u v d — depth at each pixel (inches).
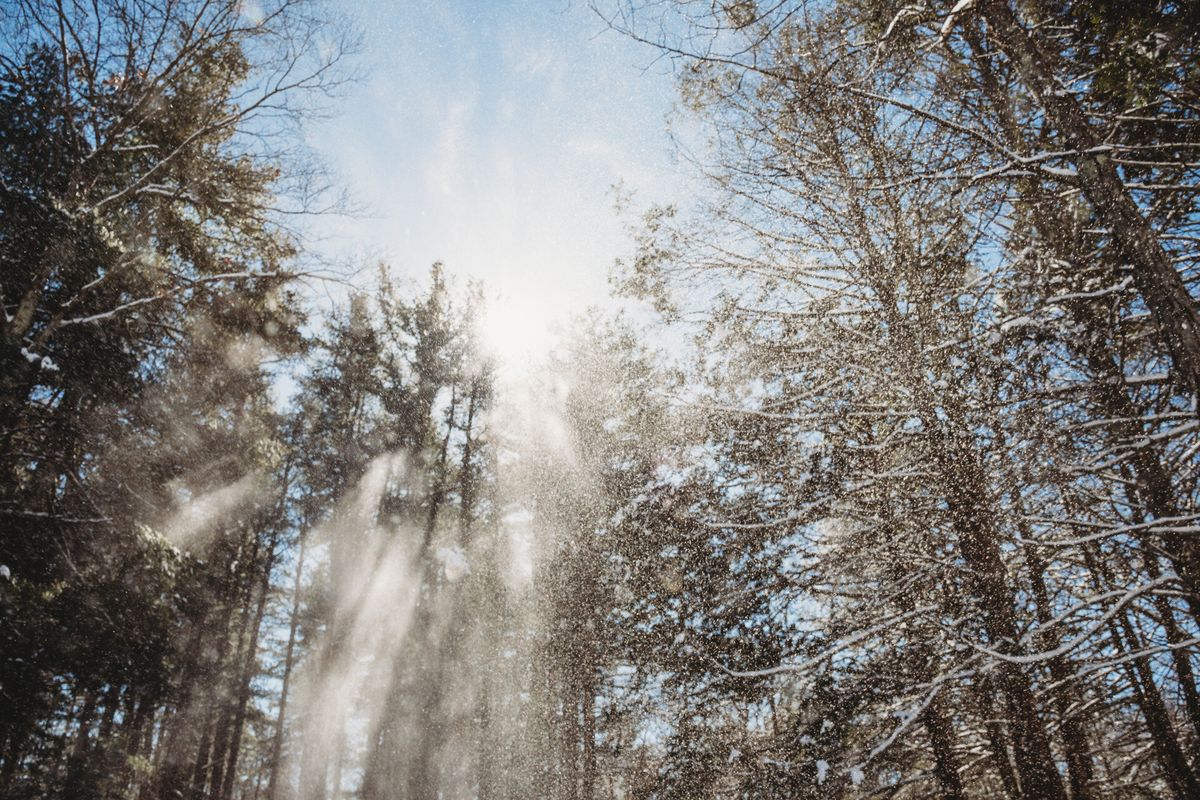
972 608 229.3
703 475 313.4
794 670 241.0
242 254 439.5
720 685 258.2
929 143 248.4
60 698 291.1
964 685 240.8
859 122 278.4
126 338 346.3
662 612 302.0
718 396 315.3
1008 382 235.9
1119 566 266.4
